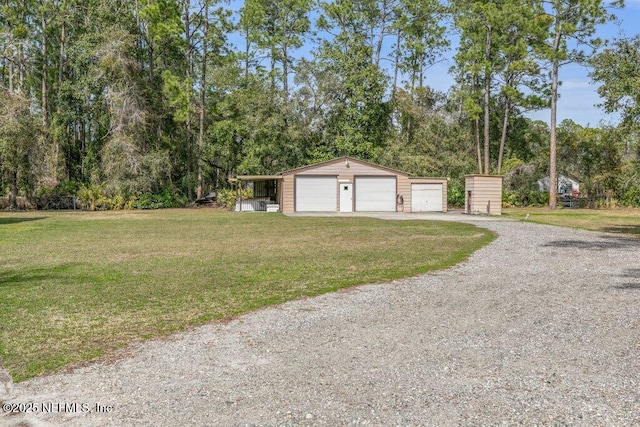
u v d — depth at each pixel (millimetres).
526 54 35719
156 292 7871
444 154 41562
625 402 3896
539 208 36781
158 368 4684
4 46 38000
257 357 4949
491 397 4000
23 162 32688
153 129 39156
